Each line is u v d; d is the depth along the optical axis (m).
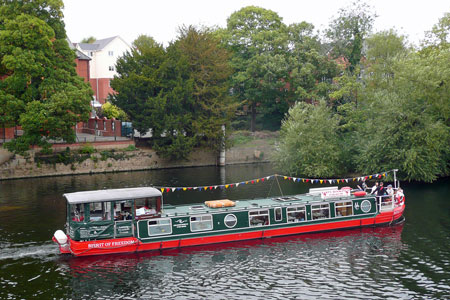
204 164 71.50
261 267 27.41
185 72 67.56
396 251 29.84
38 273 26.33
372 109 55.06
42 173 58.91
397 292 23.86
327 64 75.75
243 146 74.50
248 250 30.36
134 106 66.00
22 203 42.72
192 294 23.83
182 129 68.38
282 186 51.91
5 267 27.12
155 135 66.50
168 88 67.00
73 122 57.00
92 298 23.28
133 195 29.81
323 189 36.66
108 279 25.66
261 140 77.00
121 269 27.12
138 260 28.61
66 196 29.42
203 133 69.69
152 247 30.08
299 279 25.62
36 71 54.34
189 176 59.84
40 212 39.28
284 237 32.94
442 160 53.44
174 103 65.62
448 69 50.78
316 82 81.62
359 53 72.81
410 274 26.12
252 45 80.31
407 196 45.41
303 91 74.88
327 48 77.88
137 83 64.56
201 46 69.31
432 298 23.16
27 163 57.81
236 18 82.12
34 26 53.81
